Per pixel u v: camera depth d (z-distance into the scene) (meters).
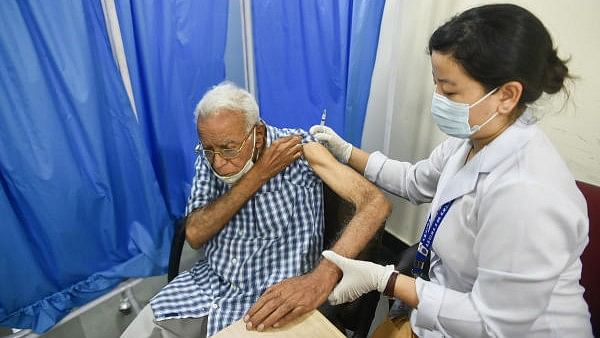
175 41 1.51
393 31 1.63
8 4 1.15
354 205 1.28
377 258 1.34
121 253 1.81
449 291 0.93
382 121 1.94
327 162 1.31
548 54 0.77
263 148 1.28
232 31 1.69
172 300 1.25
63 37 1.26
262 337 0.90
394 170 1.36
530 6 1.36
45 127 1.34
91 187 1.56
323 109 1.76
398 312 1.19
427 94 1.81
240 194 1.23
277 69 1.68
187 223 1.31
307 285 1.02
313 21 1.57
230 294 1.26
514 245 0.78
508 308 0.82
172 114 1.67
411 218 2.14
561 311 0.88
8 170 1.33
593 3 1.20
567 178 0.82
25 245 1.49
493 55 0.74
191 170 1.85
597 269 1.02
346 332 1.32
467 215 0.92
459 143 1.10
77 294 1.72
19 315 1.58
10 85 1.24
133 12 1.38
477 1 1.49
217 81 1.69
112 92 1.46
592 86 1.27
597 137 1.31
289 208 1.30
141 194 1.72
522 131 0.86
